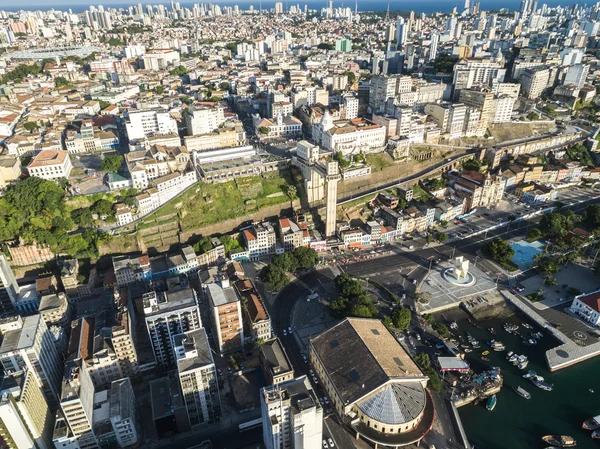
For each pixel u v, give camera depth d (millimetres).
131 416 199500
